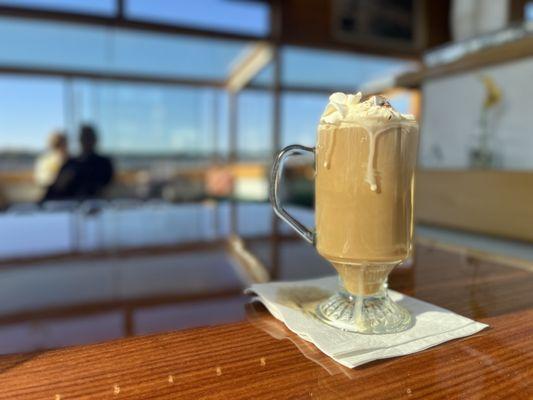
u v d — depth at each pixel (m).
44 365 0.42
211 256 0.93
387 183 0.47
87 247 1.03
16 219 1.51
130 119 5.58
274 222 1.42
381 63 3.93
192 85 5.76
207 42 4.19
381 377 0.40
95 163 4.22
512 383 0.39
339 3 4.01
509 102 1.23
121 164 5.59
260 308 0.59
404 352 0.45
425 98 1.55
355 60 4.15
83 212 1.74
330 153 0.49
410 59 3.49
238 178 5.56
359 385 0.38
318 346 0.45
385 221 0.48
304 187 3.71
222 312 0.58
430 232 1.30
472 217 1.18
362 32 4.00
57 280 0.75
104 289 0.70
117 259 0.91
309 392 0.37
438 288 0.68
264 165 4.99
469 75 1.35
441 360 0.43
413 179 0.50
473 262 0.86
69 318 0.56
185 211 1.75
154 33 3.91
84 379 0.39
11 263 0.88
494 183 1.11
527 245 1.03
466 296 0.64
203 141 5.95
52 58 4.80
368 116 0.46
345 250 0.49
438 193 1.31
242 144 5.70
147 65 5.11
